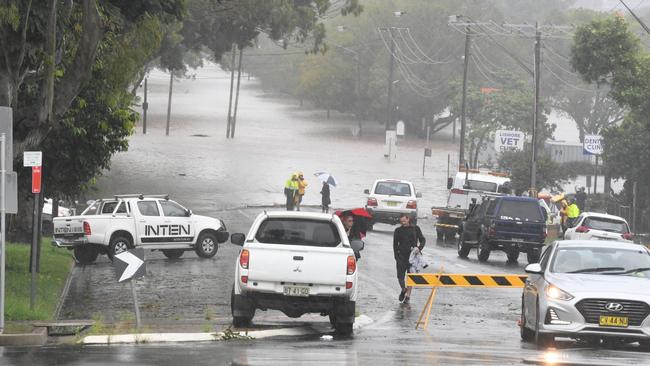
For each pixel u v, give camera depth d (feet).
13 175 111.24
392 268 210.18
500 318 141.28
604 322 103.30
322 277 116.26
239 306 118.32
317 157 581.12
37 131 130.41
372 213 316.19
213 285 174.81
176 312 139.54
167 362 87.81
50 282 164.76
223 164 520.01
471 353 98.94
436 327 129.29
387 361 90.68
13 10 122.11
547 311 105.19
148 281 179.93
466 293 173.88
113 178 450.71
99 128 175.01
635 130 395.34
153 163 508.12
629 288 104.58
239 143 629.92
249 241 119.96
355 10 382.83
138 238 216.74
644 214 377.71
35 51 136.26
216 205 382.83
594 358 95.61
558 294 105.19
